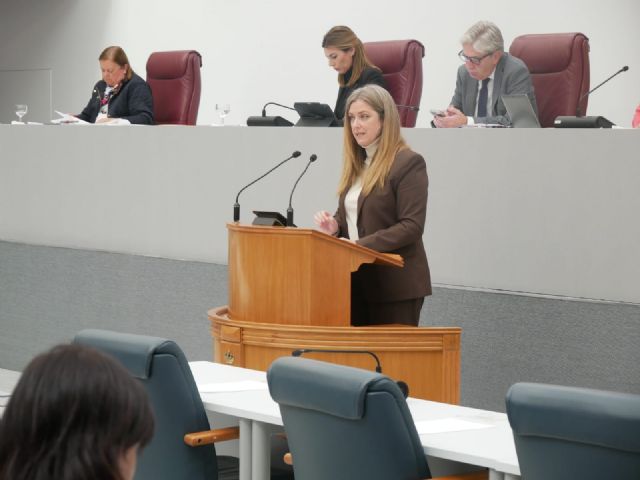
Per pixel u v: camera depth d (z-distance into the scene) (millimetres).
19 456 1729
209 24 14133
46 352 1817
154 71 11781
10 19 16500
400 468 3896
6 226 10523
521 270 7184
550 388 3439
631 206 6727
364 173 6066
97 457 1722
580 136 6898
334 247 5660
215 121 14156
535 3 11156
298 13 13242
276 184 8422
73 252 9953
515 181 7176
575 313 6902
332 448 4031
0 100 16719
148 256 9367
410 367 5594
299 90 13289
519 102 7805
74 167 9922
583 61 9234
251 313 5793
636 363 6668
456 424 4363
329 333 5527
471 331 7367
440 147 7480
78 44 15711
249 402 4699
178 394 4551
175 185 9156
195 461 4621
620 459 3322
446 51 11914
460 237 7430
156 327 9367
